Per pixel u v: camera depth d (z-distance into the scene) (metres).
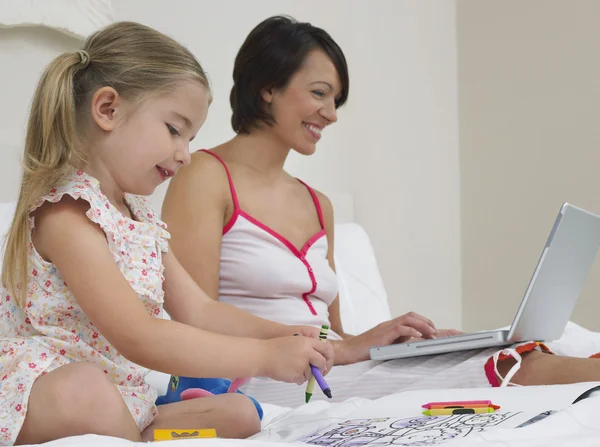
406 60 3.19
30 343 1.04
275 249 1.71
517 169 3.23
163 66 1.12
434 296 3.25
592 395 0.97
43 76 1.12
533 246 3.17
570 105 3.10
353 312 2.10
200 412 1.13
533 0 3.21
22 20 1.80
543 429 0.80
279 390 1.54
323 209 1.92
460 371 1.43
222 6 2.48
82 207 1.08
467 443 0.75
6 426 0.95
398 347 1.52
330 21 2.89
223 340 1.06
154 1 2.26
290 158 2.68
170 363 1.03
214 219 1.66
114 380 1.12
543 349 1.47
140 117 1.11
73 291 1.04
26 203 1.07
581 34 3.08
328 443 0.87
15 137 1.84
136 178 1.12
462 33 3.39
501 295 3.25
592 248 1.55
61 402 0.94
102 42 1.15
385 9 3.11
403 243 3.13
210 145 2.42
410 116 3.19
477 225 3.33
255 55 1.74
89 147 1.12
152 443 0.78
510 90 3.26
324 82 1.74
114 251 1.10
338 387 1.50
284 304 1.69
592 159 3.03
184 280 1.29
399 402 1.10
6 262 1.08
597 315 2.96
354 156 2.95
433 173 3.27
